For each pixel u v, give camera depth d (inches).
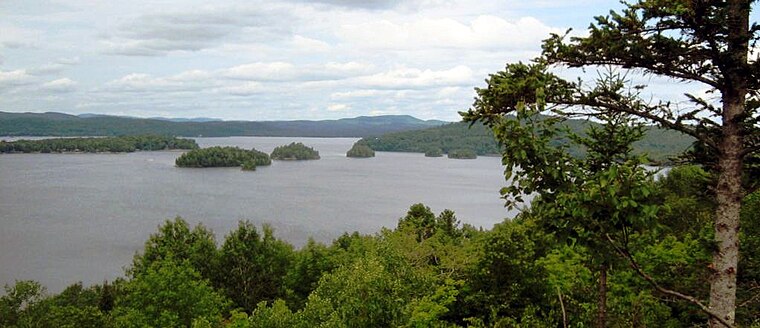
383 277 613.9
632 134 309.3
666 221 661.3
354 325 596.1
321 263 1894.7
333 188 7416.3
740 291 369.1
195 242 2177.7
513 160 249.4
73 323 1219.9
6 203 5738.2
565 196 238.2
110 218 4822.8
